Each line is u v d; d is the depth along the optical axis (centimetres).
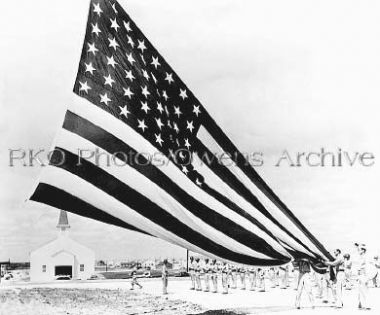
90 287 3006
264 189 1266
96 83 1033
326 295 1777
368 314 1403
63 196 986
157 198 1049
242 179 1233
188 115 1189
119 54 1088
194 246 1122
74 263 5406
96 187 996
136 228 1058
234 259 1173
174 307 1667
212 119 1215
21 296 1834
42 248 5384
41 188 973
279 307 1616
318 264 1554
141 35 1146
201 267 2495
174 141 1125
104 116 1020
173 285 3117
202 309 1592
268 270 2808
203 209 1128
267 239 1189
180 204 1088
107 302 1795
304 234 1397
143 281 3791
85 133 992
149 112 1090
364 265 1561
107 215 1022
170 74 1184
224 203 1166
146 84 1111
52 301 1766
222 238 1146
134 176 1027
